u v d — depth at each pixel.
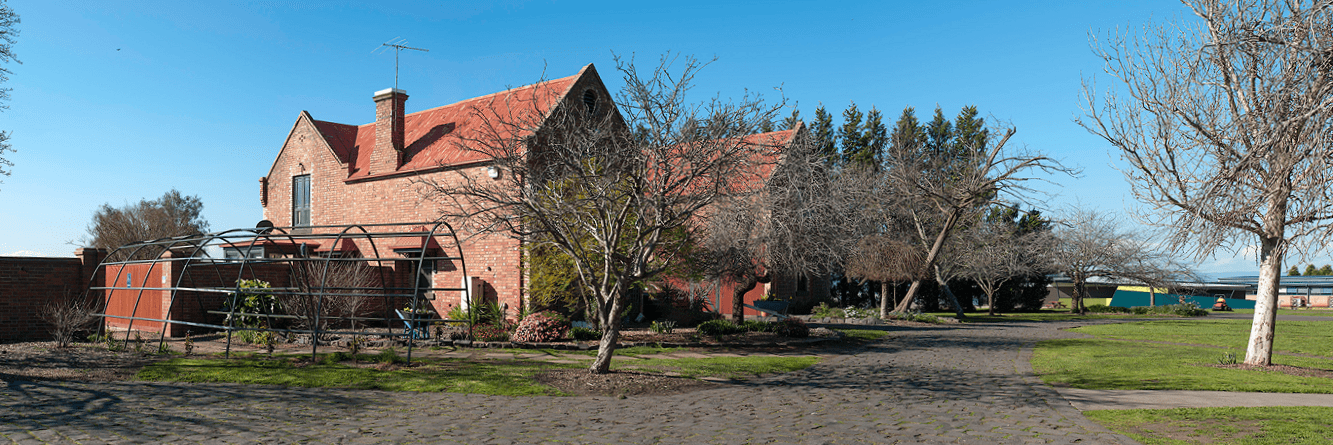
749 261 19.41
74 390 10.79
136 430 8.27
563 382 11.78
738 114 11.50
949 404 10.20
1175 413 9.29
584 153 12.80
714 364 14.40
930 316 33.09
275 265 22.88
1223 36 12.80
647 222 12.78
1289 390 11.31
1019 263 40.47
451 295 23.16
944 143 54.25
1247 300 67.25
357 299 19.94
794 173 18.70
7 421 8.67
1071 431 8.34
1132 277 42.78
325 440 7.88
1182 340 22.33
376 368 13.10
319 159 27.09
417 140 25.44
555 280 18.95
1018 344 20.47
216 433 8.15
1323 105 10.99
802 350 18.19
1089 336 24.12
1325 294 69.94
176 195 64.38
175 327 19.67
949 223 33.03
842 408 9.90
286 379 11.82
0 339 18.72
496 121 22.98
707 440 7.99
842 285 46.88
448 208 21.20
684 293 25.50
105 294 21.36
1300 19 11.80
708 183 11.98
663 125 11.41
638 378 12.23
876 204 31.72
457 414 9.35
